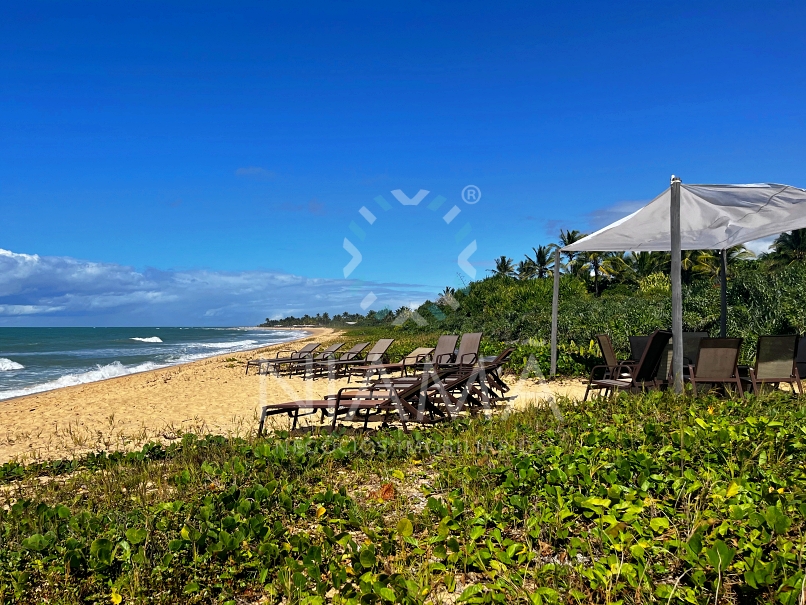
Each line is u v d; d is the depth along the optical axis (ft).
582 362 38.52
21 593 9.20
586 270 141.59
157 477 15.97
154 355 116.98
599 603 8.17
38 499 14.46
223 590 9.29
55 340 219.41
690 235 33.55
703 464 12.34
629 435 15.38
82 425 29.48
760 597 7.72
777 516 8.84
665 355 25.07
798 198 25.54
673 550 9.17
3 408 40.50
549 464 13.37
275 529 10.96
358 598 8.31
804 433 13.69
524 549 9.44
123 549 10.23
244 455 17.30
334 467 16.26
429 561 9.59
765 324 39.14
